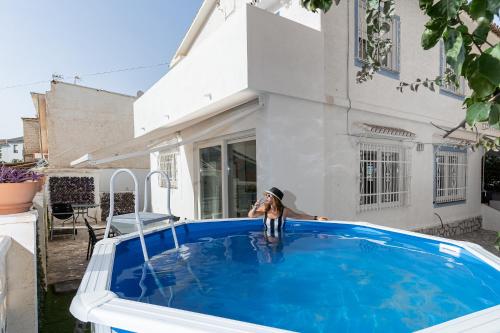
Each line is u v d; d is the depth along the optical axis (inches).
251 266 228.4
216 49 354.0
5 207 165.8
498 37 594.6
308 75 357.1
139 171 1047.0
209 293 181.9
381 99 454.0
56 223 798.5
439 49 563.2
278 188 334.0
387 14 186.5
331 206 388.8
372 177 448.8
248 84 302.8
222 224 308.5
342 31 402.6
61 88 985.5
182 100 447.8
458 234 601.0
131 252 225.5
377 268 223.9
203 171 534.6
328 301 171.6
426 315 153.5
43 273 287.4
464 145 568.1
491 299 168.7
